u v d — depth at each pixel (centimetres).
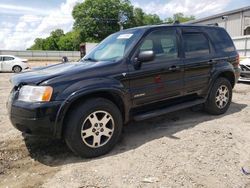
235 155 402
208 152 411
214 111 588
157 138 471
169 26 514
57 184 339
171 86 496
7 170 378
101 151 411
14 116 389
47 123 373
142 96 458
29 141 474
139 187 327
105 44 520
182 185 329
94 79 405
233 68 611
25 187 336
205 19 3434
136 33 479
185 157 396
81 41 7888
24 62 2273
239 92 869
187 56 523
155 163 382
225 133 483
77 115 388
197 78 539
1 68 2197
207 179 341
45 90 372
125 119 448
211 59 562
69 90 382
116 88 420
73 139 389
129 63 443
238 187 325
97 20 7738
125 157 404
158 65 474
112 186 330
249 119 570
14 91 403
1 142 472
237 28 3164
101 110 408
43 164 393
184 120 566
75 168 376
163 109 492
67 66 447
